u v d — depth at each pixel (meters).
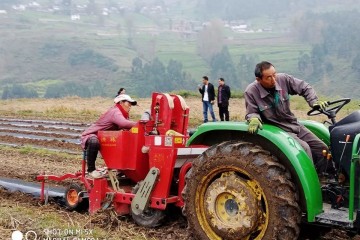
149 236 6.44
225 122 5.91
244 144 5.53
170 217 7.07
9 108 32.72
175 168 6.82
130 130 7.22
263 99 5.91
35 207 7.91
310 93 5.98
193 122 21.81
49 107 32.34
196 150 6.45
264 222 5.39
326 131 6.41
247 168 5.39
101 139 7.41
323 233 6.26
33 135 18.80
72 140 17.31
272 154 5.54
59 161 12.58
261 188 5.32
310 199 5.18
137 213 6.74
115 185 7.21
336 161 5.58
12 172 10.92
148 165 7.24
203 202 5.75
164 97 7.23
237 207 5.49
